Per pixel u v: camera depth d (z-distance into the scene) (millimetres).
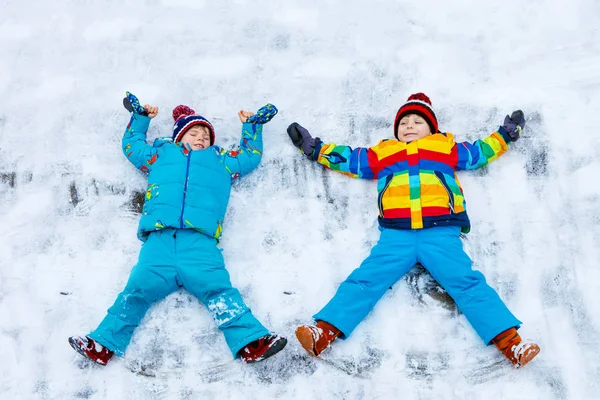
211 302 2453
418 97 2828
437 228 2518
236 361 2465
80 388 2432
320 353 2438
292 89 3027
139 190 2822
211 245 2547
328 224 2734
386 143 2725
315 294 2600
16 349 2518
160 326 2531
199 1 3256
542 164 2801
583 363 2424
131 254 2699
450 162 2668
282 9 3211
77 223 2768
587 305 2525
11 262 2693
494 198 2744
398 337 2496
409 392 2400
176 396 2408
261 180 2828
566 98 2930
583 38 3051
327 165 2783
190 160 2619
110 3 3277
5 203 2824
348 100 2992
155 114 2822
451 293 2473
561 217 2693
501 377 2406
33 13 3285
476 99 2963
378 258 2518
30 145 2947
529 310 2529
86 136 2953
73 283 2646
